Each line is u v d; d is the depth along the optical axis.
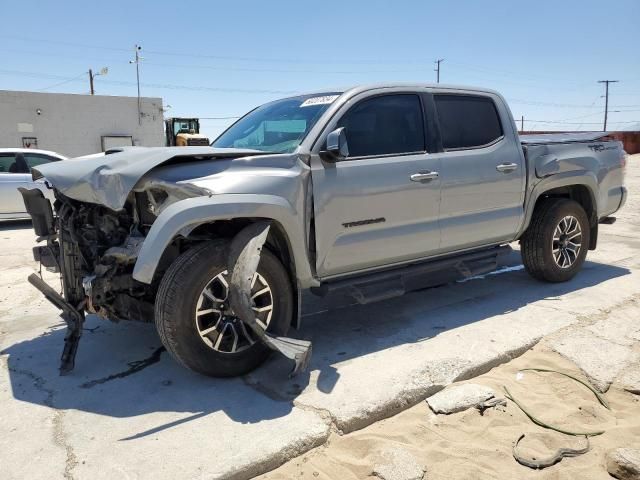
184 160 3.45
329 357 3.85
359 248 3.99
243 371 3.50
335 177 3.82
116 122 27.91
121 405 3.22
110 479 2.52
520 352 3.96
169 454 2.70
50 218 4.02
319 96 4.31
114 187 3.21
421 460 2.73
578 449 2.84
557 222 5.37
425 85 4.55
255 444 2.76
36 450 2.76
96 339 4.30
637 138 36.75
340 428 2.97
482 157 4.71
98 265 3.48
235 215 3.31
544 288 5.49
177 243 3.61
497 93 5.09
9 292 5.86
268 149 4.00
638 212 11.49
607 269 6.29
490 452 2.80
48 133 26.31
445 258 4.75
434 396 3.29
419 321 4.57
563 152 5.45
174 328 3.23
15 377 3.64
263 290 3.55
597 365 3.72
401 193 4.16
